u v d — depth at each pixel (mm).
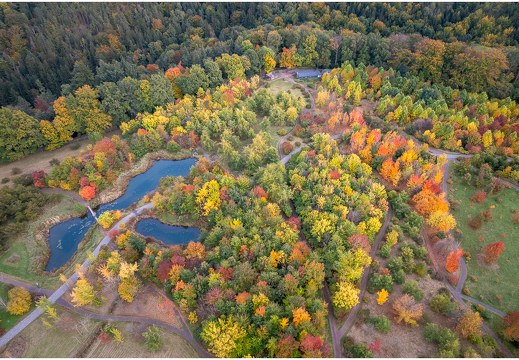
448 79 179125
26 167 143625
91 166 131750
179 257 93875
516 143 133625
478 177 122938
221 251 95688
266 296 82062
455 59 175875
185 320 87438
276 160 137875
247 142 158625
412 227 106312
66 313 91000
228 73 191625
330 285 90188
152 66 196625
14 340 84688
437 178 120000
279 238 96938
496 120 146375
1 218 114812
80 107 152250
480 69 169375
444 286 94188
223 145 141000
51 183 132250
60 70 191250
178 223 121062
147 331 84875
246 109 166250
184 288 85250
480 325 82125
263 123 158000
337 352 78500
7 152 142250
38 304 88812
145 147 152250
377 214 105688
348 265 89938
